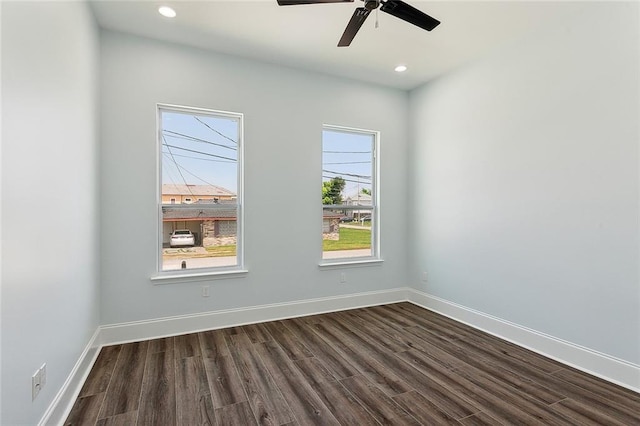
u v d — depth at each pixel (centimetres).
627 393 218
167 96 313
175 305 317
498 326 319
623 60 228
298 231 375
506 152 312
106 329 291
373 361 264
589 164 248
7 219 129
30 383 148
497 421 189
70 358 203
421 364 259
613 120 234
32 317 150
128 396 212
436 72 382
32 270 150
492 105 326
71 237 206
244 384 227
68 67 200
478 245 342
